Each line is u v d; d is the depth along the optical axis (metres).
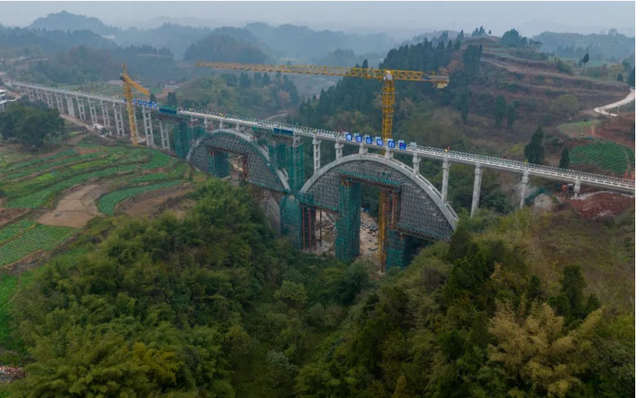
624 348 31.80
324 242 117.31
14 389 41.16
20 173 113.00
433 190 86.62
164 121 149.25
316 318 74.00
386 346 45.47
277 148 112.12
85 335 46.66
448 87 182.25
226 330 68.00
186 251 77.56
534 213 76.06
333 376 49.78
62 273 61.69
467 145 139.25
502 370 32.84
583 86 175.75
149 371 46.94
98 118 195.88
